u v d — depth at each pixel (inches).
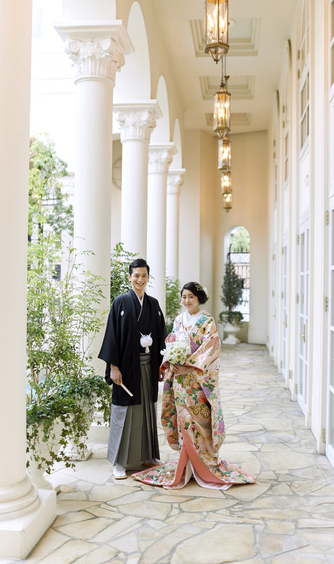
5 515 119.4
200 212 570.3
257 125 557.3
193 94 453.1
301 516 139.5
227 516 139.3
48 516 132.6
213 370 163.9
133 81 280.5
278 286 402.3
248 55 374.6
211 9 198.8
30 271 160.2
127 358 171.2
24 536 116.3
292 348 305.7
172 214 463.2
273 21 323.0
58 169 458.0
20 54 121.7
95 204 195.5
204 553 118.9
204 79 440.5
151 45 291.0
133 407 172.1
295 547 121.9
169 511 142.6
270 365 429.4
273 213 479.2
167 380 175.6
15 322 121.0
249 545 122.8
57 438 153.5
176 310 413.4
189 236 569.3
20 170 122.2
